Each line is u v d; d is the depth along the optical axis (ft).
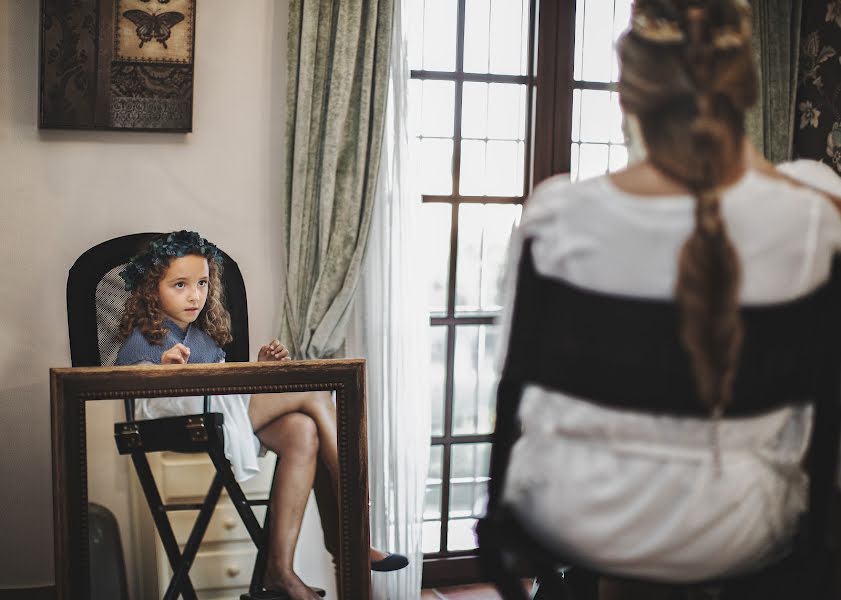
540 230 3.87
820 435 3.89
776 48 12.05
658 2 3.80
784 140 12.26
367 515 8.41
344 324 11.13
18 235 10.62
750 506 3.77
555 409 3.93
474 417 12.89
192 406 8.13
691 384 3.62
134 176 10.84
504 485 4.04
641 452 3.76
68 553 7.77
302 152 10.78
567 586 4.92
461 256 12.59
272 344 9.51
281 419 8.33
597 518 3.86
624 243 3.66
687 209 3.59
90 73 10.34
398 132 11.23
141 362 8.95
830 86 11.83
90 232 10.79
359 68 10.96
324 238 10.94
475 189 12.53
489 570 4.18
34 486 11.01
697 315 3.52
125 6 10.34
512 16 12.40
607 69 12.72
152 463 8.02
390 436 11.56
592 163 12.86
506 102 12.51
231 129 11.07
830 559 3.99
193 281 9.09
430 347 12.60
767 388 3.71
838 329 3.81
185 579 8.07
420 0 12.02
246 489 8.25
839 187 4.50
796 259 3.66
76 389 7.80
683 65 3.68
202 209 11.09
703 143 3.58
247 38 11.00
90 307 9.25
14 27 10.31
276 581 8.26
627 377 3.70
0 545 10.98
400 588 11.70
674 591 4.92
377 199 11.32
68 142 10.61
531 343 3.91
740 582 4.05
